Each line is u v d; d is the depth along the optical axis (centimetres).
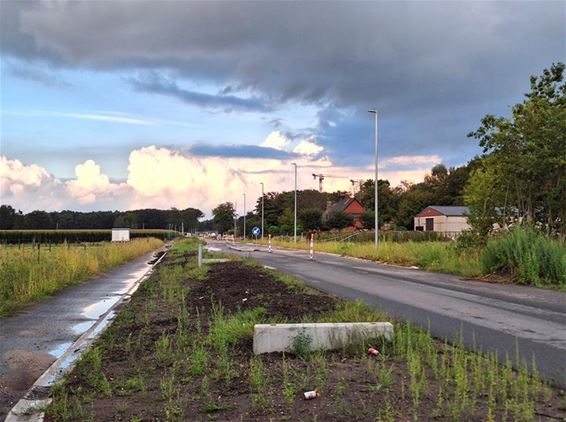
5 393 590
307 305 1059
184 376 598
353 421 447
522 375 558
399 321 884
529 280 1592
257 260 2767
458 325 905
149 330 867
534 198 2102
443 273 1992
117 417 481
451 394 507
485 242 2084
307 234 6856
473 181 2214
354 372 585
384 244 3025
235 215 11556
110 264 2578
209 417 470
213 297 1247
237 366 629
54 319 1070
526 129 2005
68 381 604
